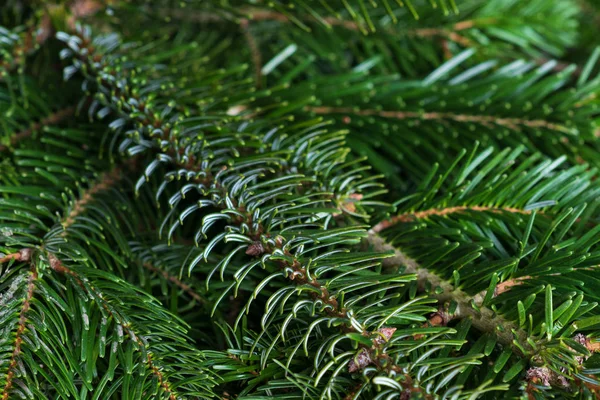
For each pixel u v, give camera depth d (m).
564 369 0.43
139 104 0.50
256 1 0.57
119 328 0.44
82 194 0.50
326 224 0.46
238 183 0.46
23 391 0.43
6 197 0.48
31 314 0.44
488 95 0.55
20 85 0.53
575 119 0.55
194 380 0.43
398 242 0.48
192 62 0.55
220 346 0.46
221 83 0.56
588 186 0.49
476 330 0.45
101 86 0.51
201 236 0.46
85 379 0.43
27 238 0.46
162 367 0.44
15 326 0.44
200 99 0.51
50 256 0.46
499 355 0.44
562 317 0.43
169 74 0.53
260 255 0.45
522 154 0.54
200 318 0.48
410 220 0.48
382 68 0.58
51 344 0.44
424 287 0.46
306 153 0.49
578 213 0.45
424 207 0.49
